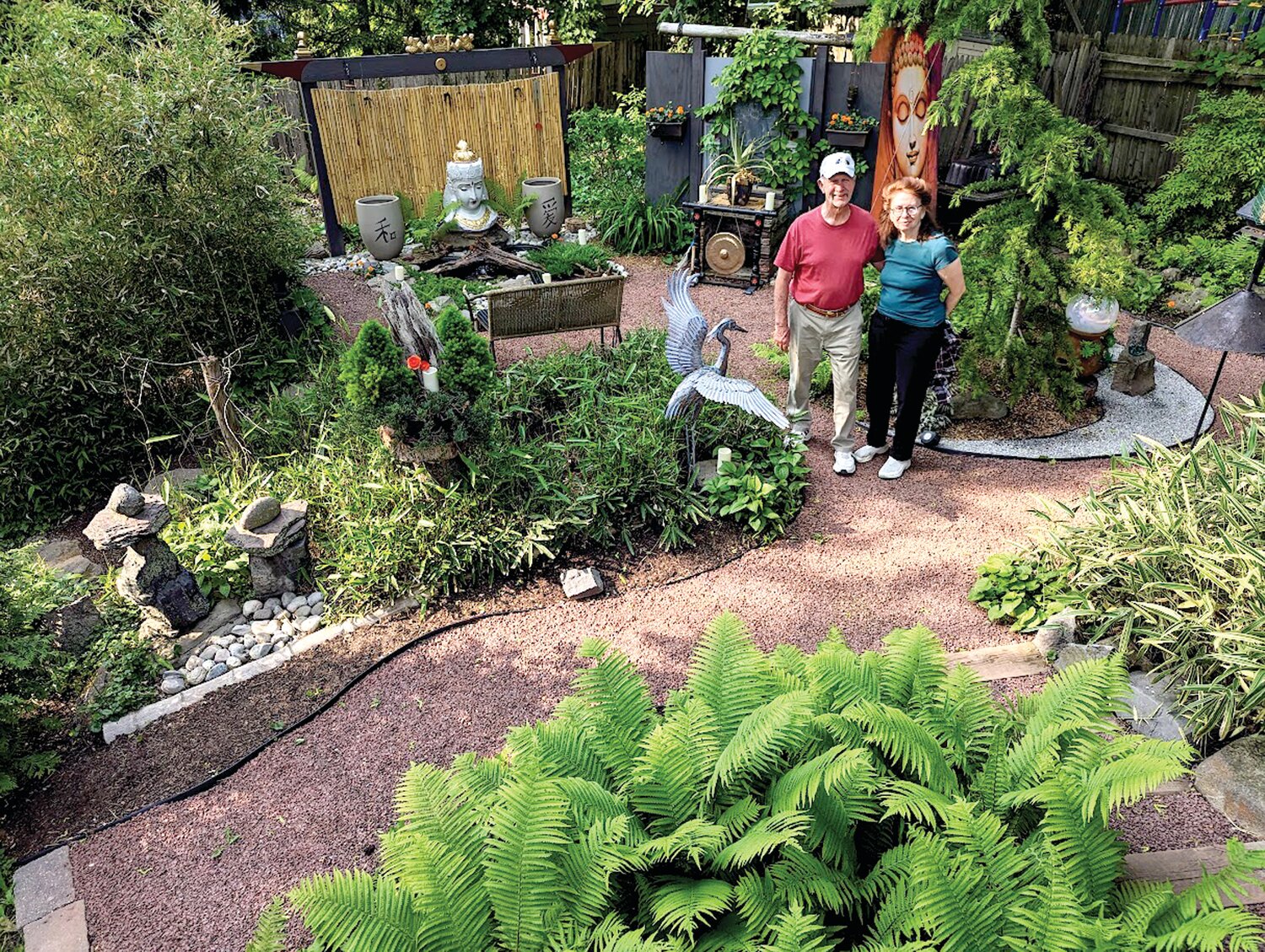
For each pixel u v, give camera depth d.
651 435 5.46
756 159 9.40
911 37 8.05
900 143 8.70
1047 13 10.65
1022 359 5.87
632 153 11.72
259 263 6.98
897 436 5.47
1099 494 4.56
